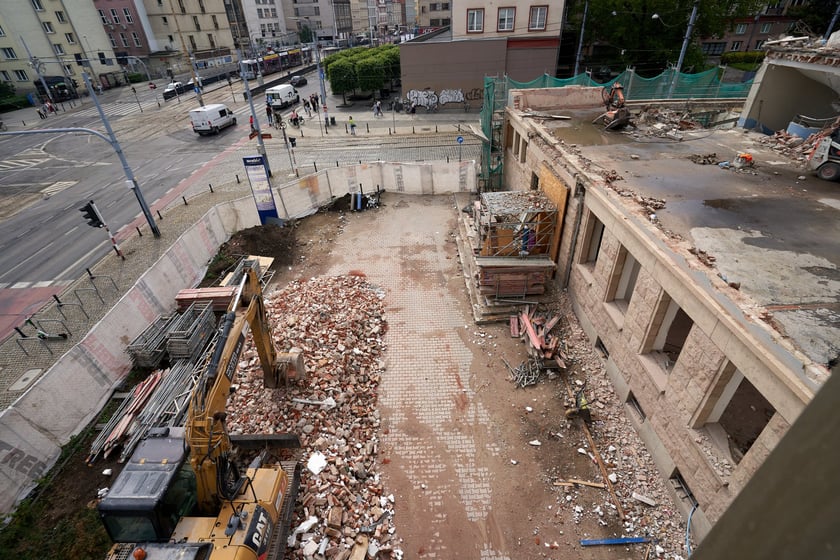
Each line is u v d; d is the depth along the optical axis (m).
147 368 15.41
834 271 9.34
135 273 19.64
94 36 60.09
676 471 10.72
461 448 12.59
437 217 24.67
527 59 41.28
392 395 14.25
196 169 32.56
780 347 7.45
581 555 10.14
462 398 14.04
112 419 13.43
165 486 8.25
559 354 14.82
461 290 18.83
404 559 10.27
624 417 12.86
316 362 14.80
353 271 20.47
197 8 68.81
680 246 10.27
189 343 15.33
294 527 10.61
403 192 27.23
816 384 6.88
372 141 36.66
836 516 0.93
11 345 16.08
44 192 29.66
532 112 22.50
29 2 52.38
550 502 11.18
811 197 12.43
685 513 10.39
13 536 10.80
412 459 12.38
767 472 1.25
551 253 17.05
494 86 24.39
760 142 16.97
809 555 1.01
